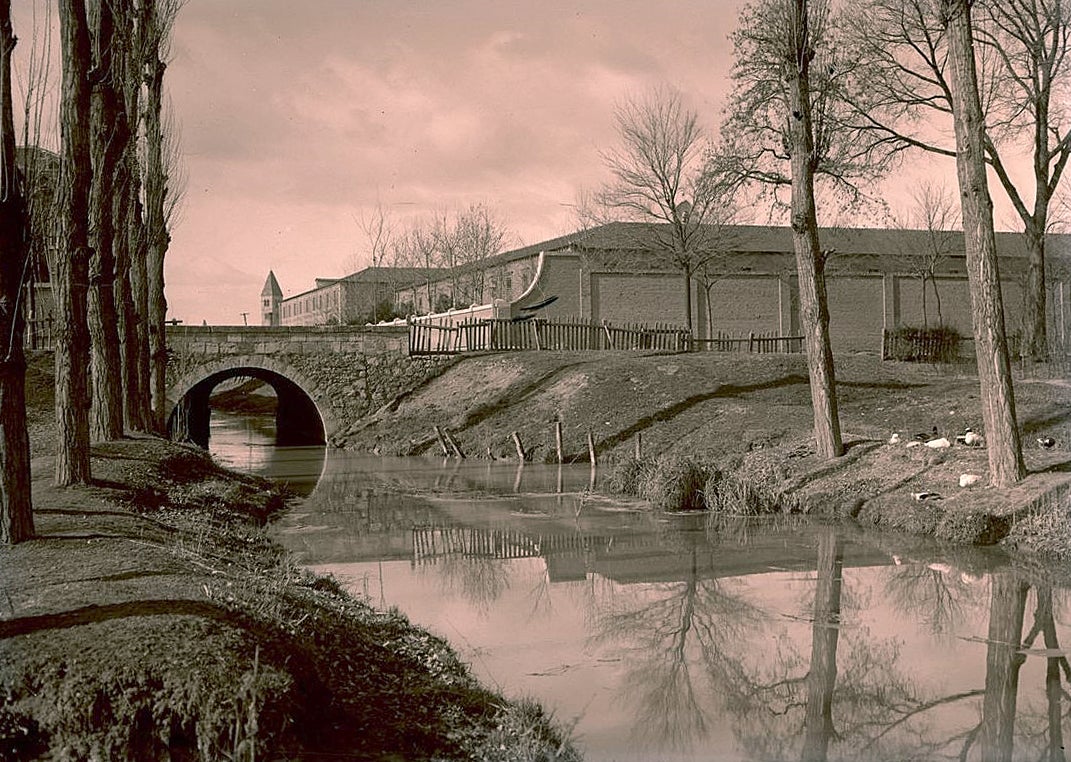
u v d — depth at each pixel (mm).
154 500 14430
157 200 24047
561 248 49281
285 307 116188
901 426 23297
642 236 47719
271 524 18000
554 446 28016
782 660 9914
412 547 15977
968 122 15977
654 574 13820
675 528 17500
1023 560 14125
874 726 8133
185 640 6473
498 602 12219
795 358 33000
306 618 8602
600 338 39250
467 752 6949
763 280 49875
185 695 5922
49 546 9562
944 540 15609
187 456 20375
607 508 19953
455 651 10008
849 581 13188
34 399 31047
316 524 18203
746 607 11938
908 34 30953
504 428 31031
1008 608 11695
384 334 37375
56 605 7227
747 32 20219
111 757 5805
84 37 13055
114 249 21250
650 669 9594
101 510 12039
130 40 20688
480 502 20984
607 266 47688
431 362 38000
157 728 5883
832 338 50438
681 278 48719
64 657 6176
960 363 33031
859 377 29750
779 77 20562
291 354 36344
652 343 39781
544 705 8555
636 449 25578
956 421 23000
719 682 9258
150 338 26016
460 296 67750
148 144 23578
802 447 22031
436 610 11820
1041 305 31953
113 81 16828
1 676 6008
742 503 18938
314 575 12477
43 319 32094
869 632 10844
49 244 13516
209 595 7742
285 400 44906
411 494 22359
